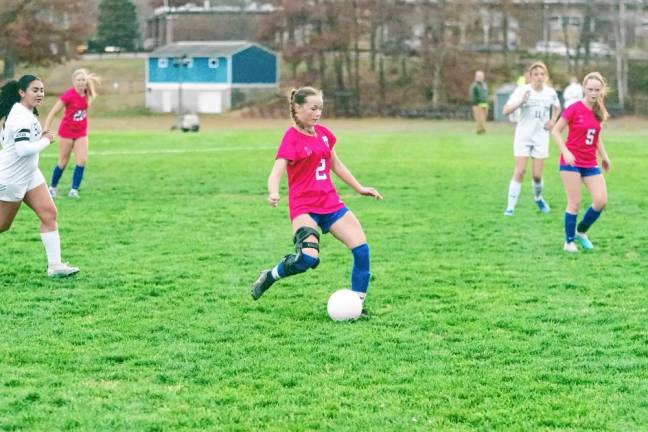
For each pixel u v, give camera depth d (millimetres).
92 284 27047
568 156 31391
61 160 46875
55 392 17531
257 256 31531
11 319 22906
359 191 23922
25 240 34438
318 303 24719
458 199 47531
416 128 149250
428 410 16656
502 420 16125
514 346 20578
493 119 183750
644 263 30469
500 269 29453
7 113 26562
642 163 69062
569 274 28594
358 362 19438
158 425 15883
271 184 22000
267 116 197625
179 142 90438
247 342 20984
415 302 24797
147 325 22406
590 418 16188
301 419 16188
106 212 42219
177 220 39906
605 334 21609
